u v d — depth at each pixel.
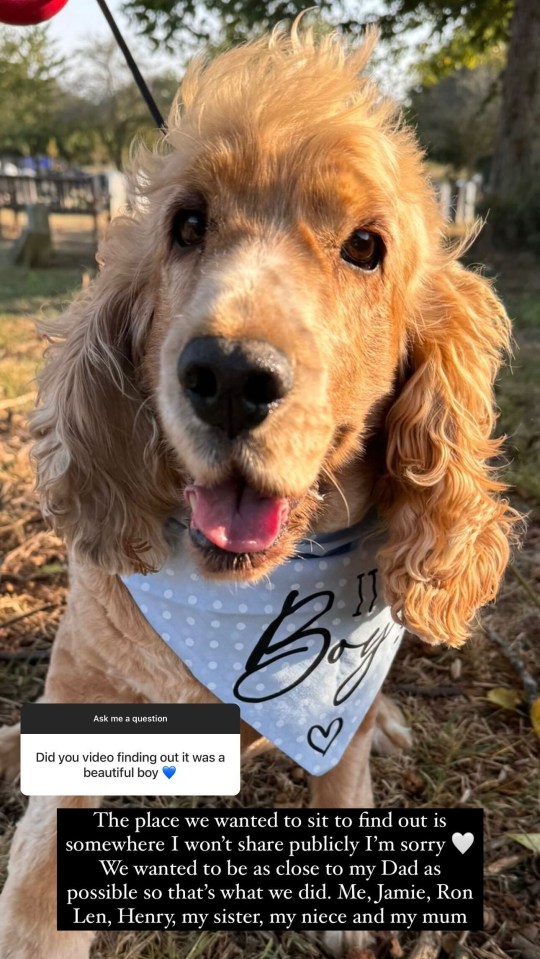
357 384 0.28
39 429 0.32
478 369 0.32
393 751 0.41
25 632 0.48
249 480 0.22
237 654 0.30
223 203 0.26
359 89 0.29
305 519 0.28
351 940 0.31
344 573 0.31
